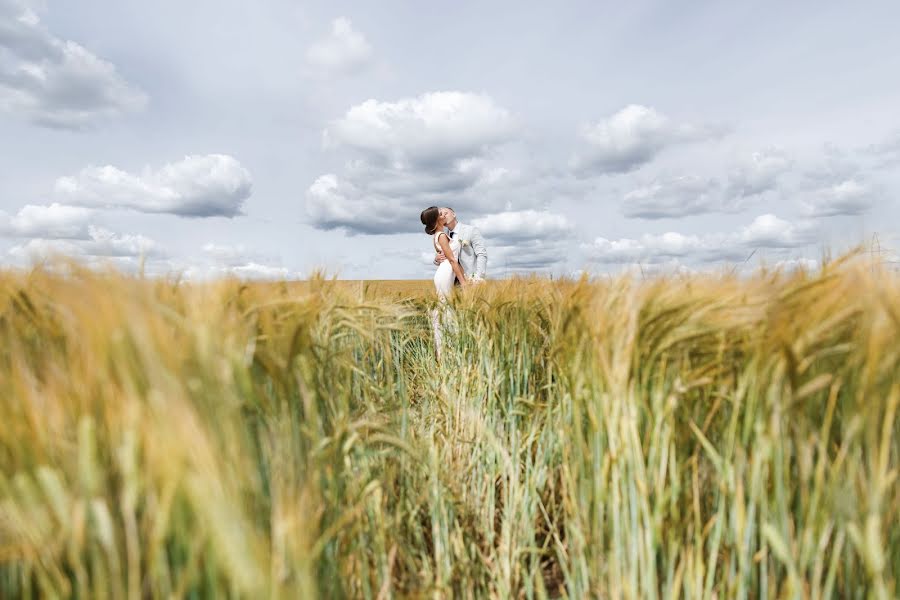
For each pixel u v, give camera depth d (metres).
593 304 1.62
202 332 0.94
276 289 1.70
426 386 3.66
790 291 1.18
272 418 1.22
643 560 1.33
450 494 2.02
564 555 1.68
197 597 0.87
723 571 1.29
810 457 1.13
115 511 0.86
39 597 0.92
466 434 2.75
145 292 0.94
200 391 0.87
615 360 1.41
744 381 1.23
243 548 0.74
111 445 0.85
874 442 1.03
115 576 0.81
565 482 1.76
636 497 1.34
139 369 0.80
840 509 1.07
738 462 1.22
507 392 2.75
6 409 0.83
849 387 1.14
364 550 1.49
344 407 1.74
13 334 1.18
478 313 3.26
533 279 3.27
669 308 1.36
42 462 0.83
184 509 0.82
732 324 1.27
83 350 0.90
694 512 1.36
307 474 1.32
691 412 1.42
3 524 0.85
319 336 1.77
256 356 1.26
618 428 1.41
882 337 0.99
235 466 0.87
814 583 1.10
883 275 1.10
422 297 5.49
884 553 1.10
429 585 1.59
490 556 1.91
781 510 1.16
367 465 1.71
